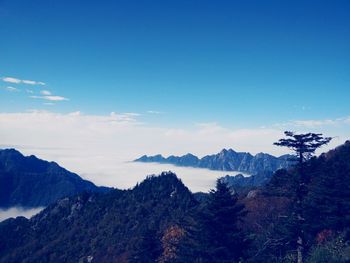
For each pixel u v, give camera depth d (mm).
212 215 33500
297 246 28906
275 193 29344
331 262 30188
